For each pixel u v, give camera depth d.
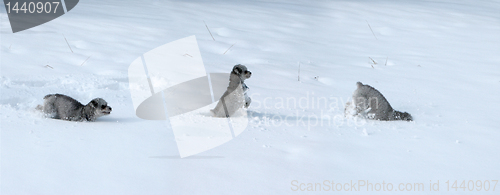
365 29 14.39
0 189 3.01
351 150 4.25
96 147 4.00
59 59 8.70
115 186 3.16
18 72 7.35
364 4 19.77
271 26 14.05
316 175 3.54
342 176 3.54
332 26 14.72
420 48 11.75
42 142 4.05
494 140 4.73
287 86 7.62
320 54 10.80
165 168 3.55
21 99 5.80
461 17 16.91
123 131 4.59
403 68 9.45
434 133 4.99
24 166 3.43
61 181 3.19
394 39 12.98
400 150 4.31
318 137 4.69
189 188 3.18
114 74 7.68
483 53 11.12
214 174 3.47
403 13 17.48
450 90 7.59
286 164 3.77
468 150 4.36
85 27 12.12
